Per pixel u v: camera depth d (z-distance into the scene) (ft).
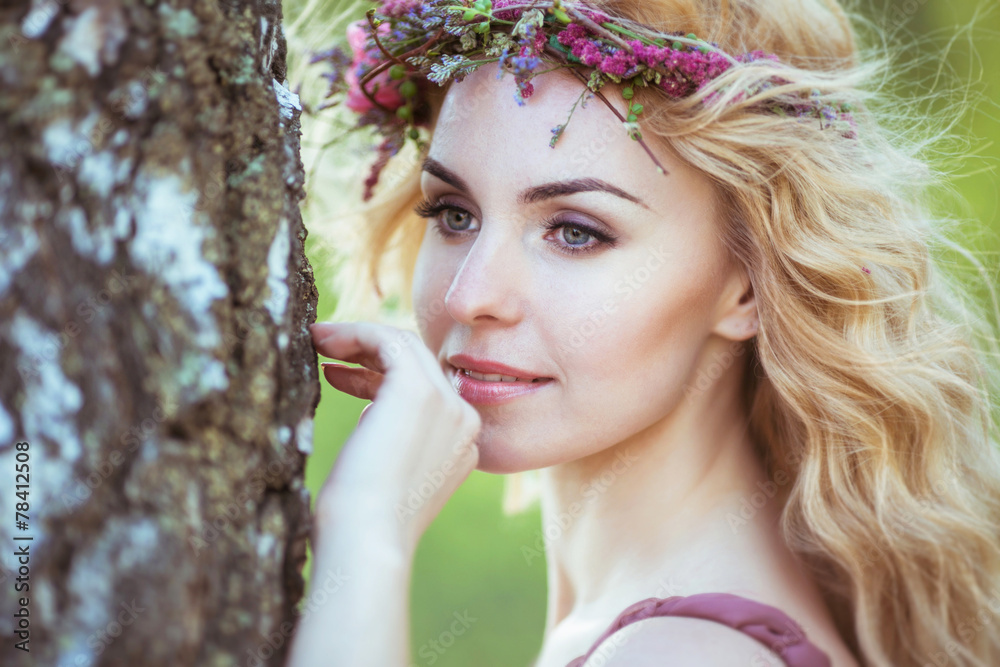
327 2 7.04
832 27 6.07
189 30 3.01
